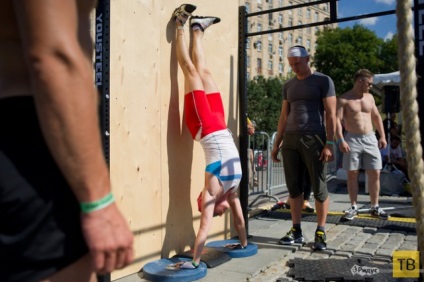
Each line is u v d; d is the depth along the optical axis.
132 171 3.28
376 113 5.84
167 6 3.68
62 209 0.97
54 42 0.87
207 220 3.41
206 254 3.73
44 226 0.94
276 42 73.69
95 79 2.63
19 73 1.00
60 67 0.88
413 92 1.15
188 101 3.66
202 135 3.59
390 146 8.77
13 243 0.93
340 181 9.73
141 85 3.38
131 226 3.28
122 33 3.19
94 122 0.93
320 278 3.23
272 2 70.62
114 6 3.11
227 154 3.57
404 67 1.14
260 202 6.63
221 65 4.43
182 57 3.73
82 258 1.02
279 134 4.75
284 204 6.55
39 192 0.94
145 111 3.42
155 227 3.53
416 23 2.41
